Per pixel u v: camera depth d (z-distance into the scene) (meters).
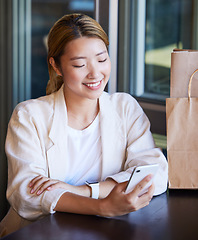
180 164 1.54
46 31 3.39
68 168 1.64
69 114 1.64
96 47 1.48
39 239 1.17
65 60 1.50
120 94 1.75
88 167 1.66
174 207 1.41
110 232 1.21
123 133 1.68
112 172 1.66
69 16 1.51
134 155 1.63
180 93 1.55
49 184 1.46
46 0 3.35
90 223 1.27
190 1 2.44
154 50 2.46
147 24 2.43
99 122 1.67
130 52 2.39
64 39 1.48
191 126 1.52
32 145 1.56
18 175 1.51
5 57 3.24
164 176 1.55
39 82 3.38
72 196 1.38
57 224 1.27
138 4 2.37
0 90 3.28
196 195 1.52
